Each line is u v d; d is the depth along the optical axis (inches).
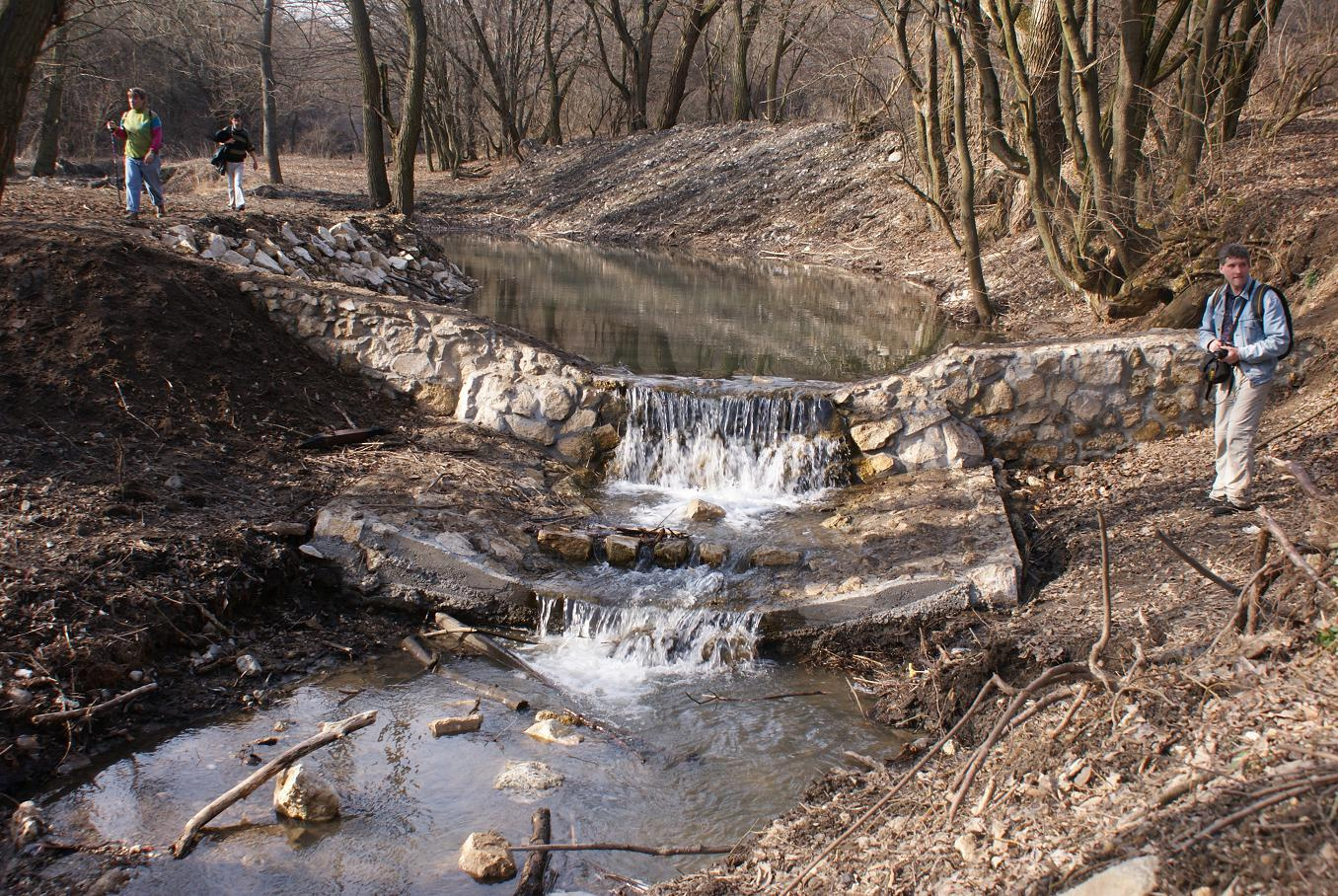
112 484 299.4
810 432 381.4
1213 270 458.9
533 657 283.4
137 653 249.6
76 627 245.4
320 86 1749.5
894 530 325.7
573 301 669.9
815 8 925.2
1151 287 486.6
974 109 780.0
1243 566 255.8
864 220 1008.9
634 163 1317.7
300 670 267.9
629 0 1667.1
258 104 1706.4
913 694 254.1
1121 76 483.2
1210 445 349.4
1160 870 129.6
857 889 164.2
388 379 403.9
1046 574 300.7
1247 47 604.7
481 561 303.4
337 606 298.8
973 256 618.8
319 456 352.5
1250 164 567.5
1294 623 183.5
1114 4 554.3
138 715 239.3
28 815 201.3
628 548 315.3
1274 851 125.9
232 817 207.9
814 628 287.1
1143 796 152.1
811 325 603.5
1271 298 277.9
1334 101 717.9
